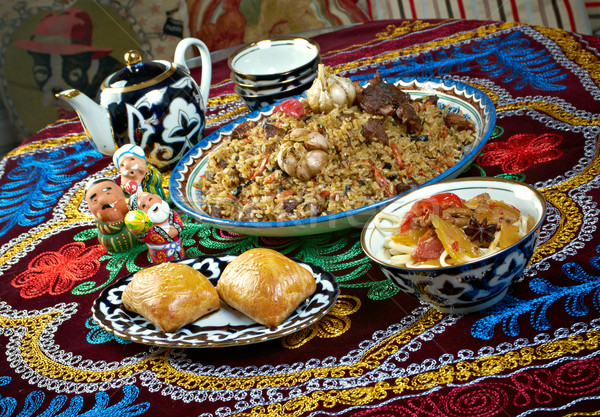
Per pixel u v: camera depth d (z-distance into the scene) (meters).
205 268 1.37
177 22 3.93
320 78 1.71
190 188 1.67
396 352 1.12
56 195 1.94
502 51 2.16
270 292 1.16
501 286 1.10
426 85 1.86
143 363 1.21
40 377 1.24
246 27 4.00
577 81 1.88
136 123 1.80
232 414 1.06
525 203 1.19
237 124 1.88
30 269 1.61
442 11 3.48
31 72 3.66
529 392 0.97
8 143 3.50
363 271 1.36
